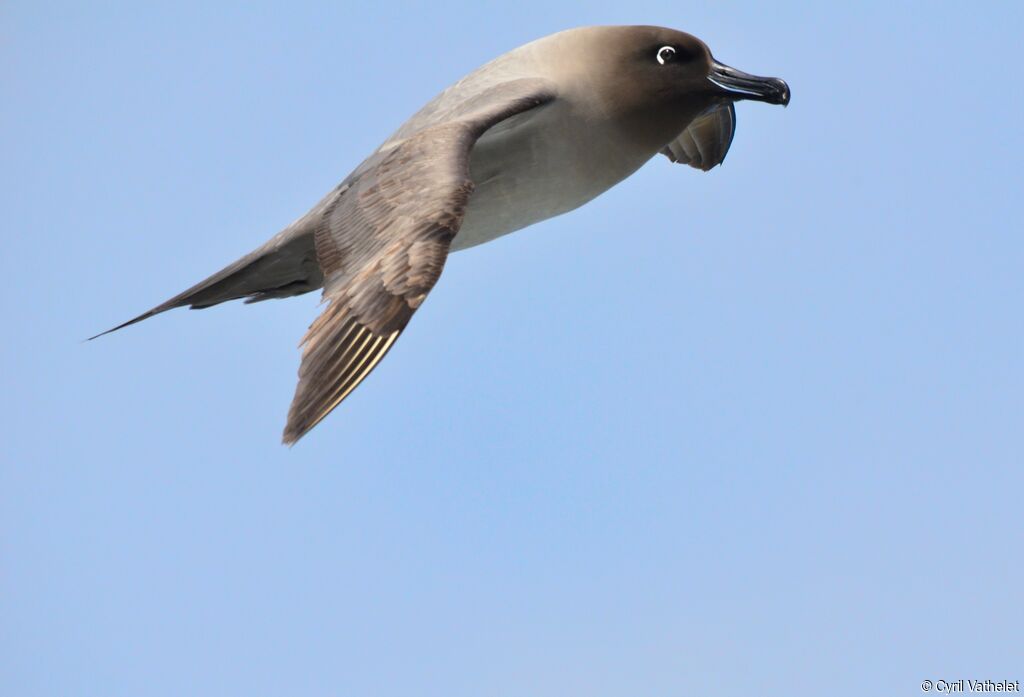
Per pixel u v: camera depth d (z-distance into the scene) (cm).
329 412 1298
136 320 1712
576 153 1741
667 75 1770
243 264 1681
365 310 1345
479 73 1742
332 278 1421
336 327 1344
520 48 1772
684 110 1795
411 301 1341
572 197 1773
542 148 1716
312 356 1331
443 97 1703
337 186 1672
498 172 1706
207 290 1708
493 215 1738
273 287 1731
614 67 1750
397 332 1327
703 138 2030
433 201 1420
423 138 1521
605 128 1753
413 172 1473
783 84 1792
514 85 1681
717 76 1794
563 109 1717
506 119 1648
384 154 1648
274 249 1661
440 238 1389
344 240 1462
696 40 1797
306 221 1644
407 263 1367
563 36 1775
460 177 1450
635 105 1759
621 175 1802
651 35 1772
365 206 1474
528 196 1738
